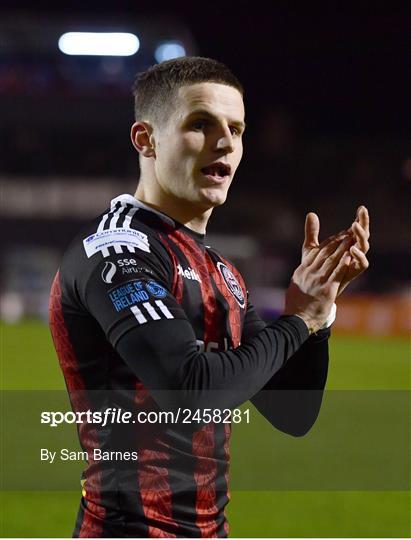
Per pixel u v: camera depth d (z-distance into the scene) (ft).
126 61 460.14
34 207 422.00
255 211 444.96
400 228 443.32
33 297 334.24
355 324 301.63
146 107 25.52
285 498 73.05
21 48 456.86
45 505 68.64
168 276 24.21
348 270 25.03
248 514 67.51
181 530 23.68
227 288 25.98
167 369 22.00
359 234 24.82
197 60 25.12
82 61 459.32
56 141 463.01
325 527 63.93
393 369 181.37
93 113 459.73
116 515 23.77
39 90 457.27
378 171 462.19
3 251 377.09
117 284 22.97
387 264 438.40
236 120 24.81
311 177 458.50
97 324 24.00
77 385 24.50
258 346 23.16
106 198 428.56
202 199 24.59
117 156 463.01
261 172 458.09
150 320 22.30
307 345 26.99
